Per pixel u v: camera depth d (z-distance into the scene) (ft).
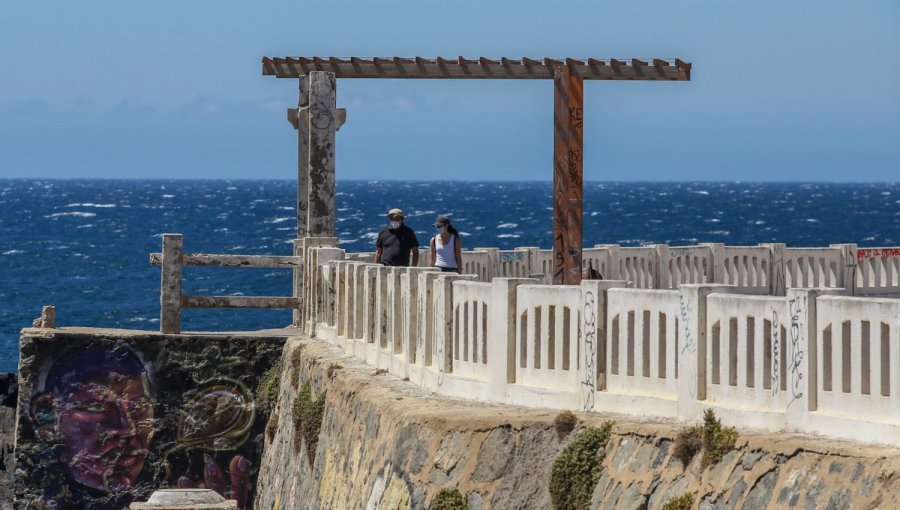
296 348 114.93
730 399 62.44
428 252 139.85
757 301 61.26
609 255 141.28
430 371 86.33
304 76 132.57
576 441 65.10
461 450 71.10
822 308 58.44
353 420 87.76
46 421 121.60
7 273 469.57
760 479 55.42
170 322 125.29
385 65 129.70
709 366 63.62
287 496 106.52
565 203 113.09
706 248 149.69
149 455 122.52
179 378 123.13
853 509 51.03
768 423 59.93
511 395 76.64
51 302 393.50
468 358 82.23
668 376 66.13
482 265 138.21
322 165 130.00
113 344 122.31
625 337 68.90
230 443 123.24
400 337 95.25
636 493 60.54
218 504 76.28
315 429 99.19
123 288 427.74
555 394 73.10
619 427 63.77
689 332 64.13
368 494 79.77
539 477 67.05
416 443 74.59
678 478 59.21
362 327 105.70
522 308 76.64
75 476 121.80
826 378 58.39
